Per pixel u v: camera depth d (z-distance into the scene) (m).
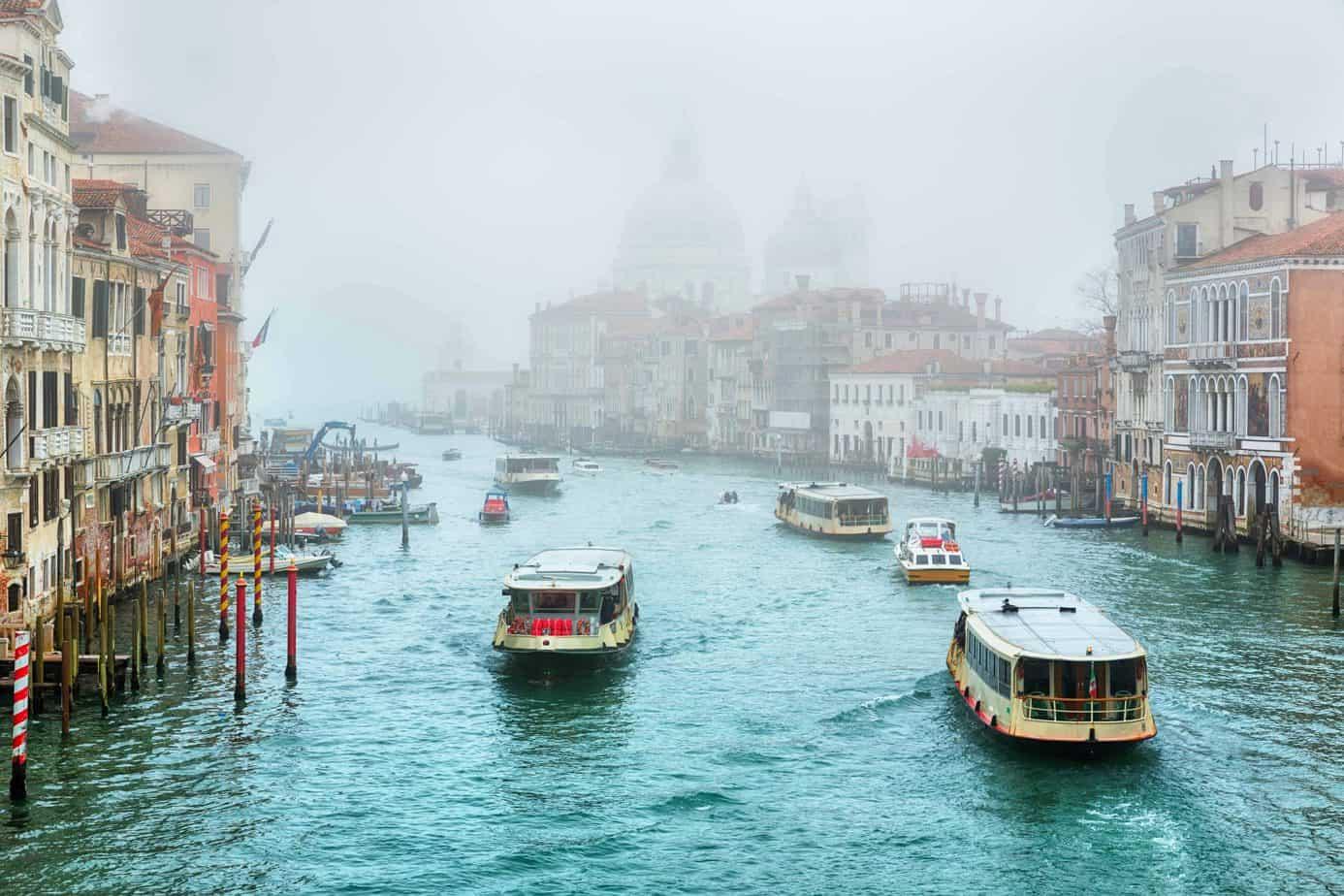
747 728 42.16
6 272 44.91
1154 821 34.66
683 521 101.06
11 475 43.91
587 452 199.25
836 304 158.88
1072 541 81.56
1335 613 55.34
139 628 45.66
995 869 32.34
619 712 44.03
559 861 32.91
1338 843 33.50
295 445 159.12
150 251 63.38
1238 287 76.88
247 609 59.88
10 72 44.09
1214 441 78.69
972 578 67.69
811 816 35.34
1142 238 93.31
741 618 58.84
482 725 42.59
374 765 38.94
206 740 40.59
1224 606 58.47
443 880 31.97
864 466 146.88
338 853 33.22
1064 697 38.50
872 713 43.53
